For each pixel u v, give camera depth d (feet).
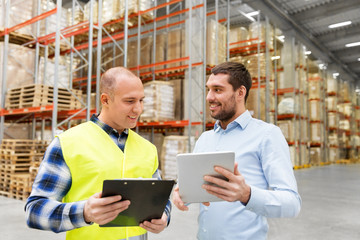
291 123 47.67
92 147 4.71
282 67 52.47
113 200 3.83
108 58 38.91
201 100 31.58
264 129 6.08
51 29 29.63
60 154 4.55
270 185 5.59
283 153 5.73
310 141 58.08
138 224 4.53
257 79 40.86
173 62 30.45
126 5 27.68
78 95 25.34
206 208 6.23
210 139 6.96
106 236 4.64
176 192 5.44
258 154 5.97
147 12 32.58
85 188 4.55
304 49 56.80
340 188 29.37
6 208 18.88
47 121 39.11
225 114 6.40
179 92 32.24
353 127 86.99
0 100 25.91
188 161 4.45
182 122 27.32
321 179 36.52
